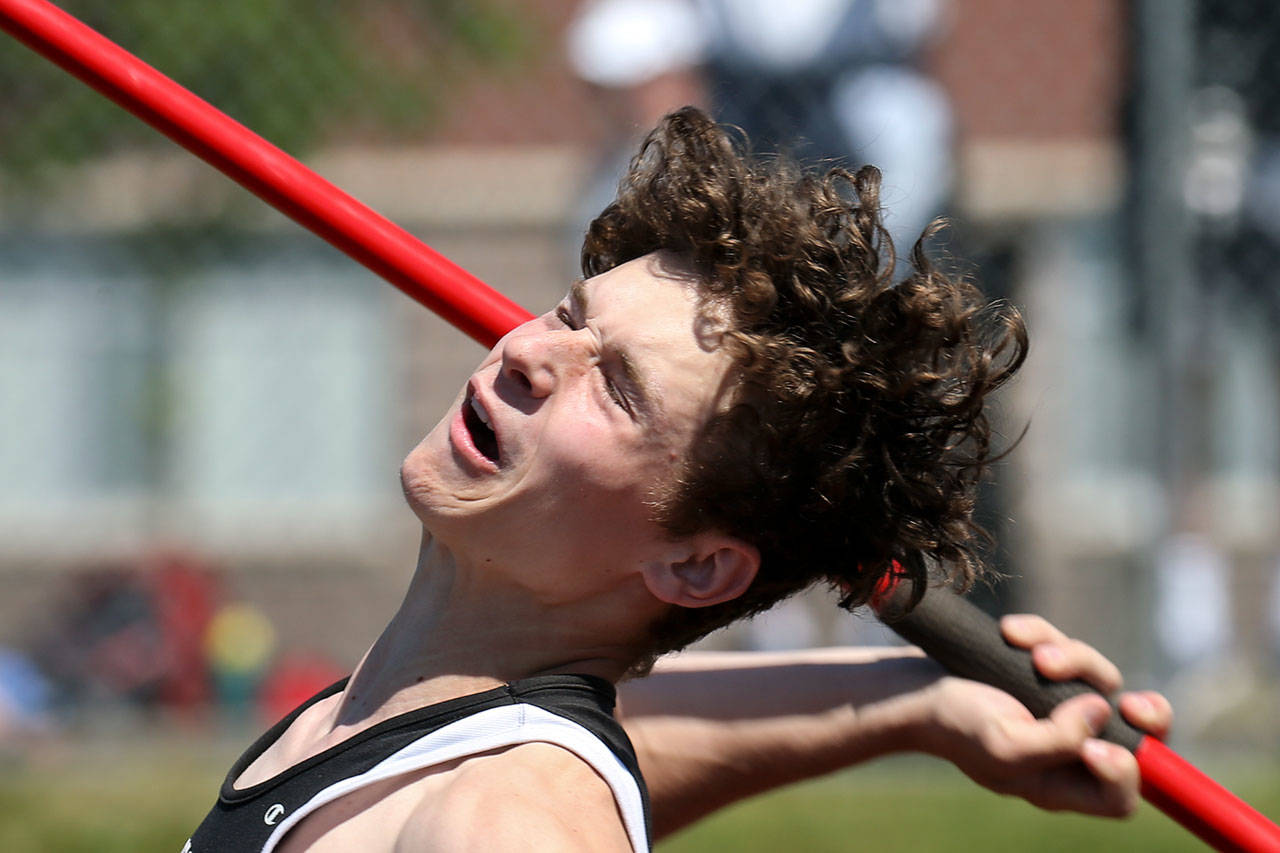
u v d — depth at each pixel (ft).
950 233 41.86
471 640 16.84
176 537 95.91
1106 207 84.38
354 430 97.19
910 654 19.93
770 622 61.41
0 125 55.16
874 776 50.16
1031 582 79.71
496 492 16.48
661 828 20.01
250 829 16.08
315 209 19.93
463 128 84.23
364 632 97.09
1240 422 85.05
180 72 52.95
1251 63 55.31
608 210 18.85
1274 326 66.44
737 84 48.73
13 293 94.99
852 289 17.10
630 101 50.83
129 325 95.20
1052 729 18.43
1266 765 49.55
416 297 19.95
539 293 85.97
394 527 97.19
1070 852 39.78
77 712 76.07
